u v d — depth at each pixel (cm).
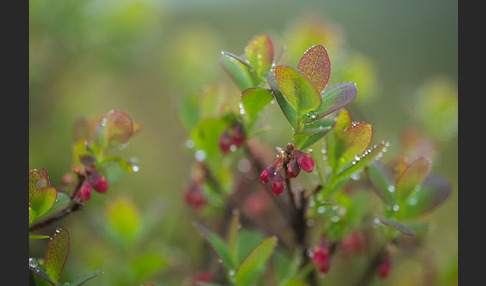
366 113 55
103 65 58
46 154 51
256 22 83
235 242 33
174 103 40
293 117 29
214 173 37
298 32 46
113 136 31
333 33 46
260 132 34
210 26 80
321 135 29
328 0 91
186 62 57
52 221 31
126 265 39
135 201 54
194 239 44
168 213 48
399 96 70
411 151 42
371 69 46
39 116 54
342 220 32
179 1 85
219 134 35
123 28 56
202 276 38
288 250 37
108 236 40
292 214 34
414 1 92
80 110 57
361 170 32
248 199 41
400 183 31
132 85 68
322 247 33
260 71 31
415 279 43
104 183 31
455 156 59
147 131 63
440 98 49
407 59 78
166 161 60
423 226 33
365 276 36
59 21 53
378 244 39
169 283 43
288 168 29
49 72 55
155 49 74
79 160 31
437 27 87
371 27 85
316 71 29
